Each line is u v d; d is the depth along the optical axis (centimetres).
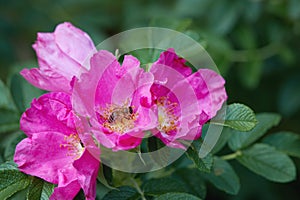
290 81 110
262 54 106
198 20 107
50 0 119
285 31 107
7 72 112
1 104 83
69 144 69
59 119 68
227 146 81
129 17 115
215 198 105
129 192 72
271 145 81
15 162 69
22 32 119
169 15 111
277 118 80
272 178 78
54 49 72
